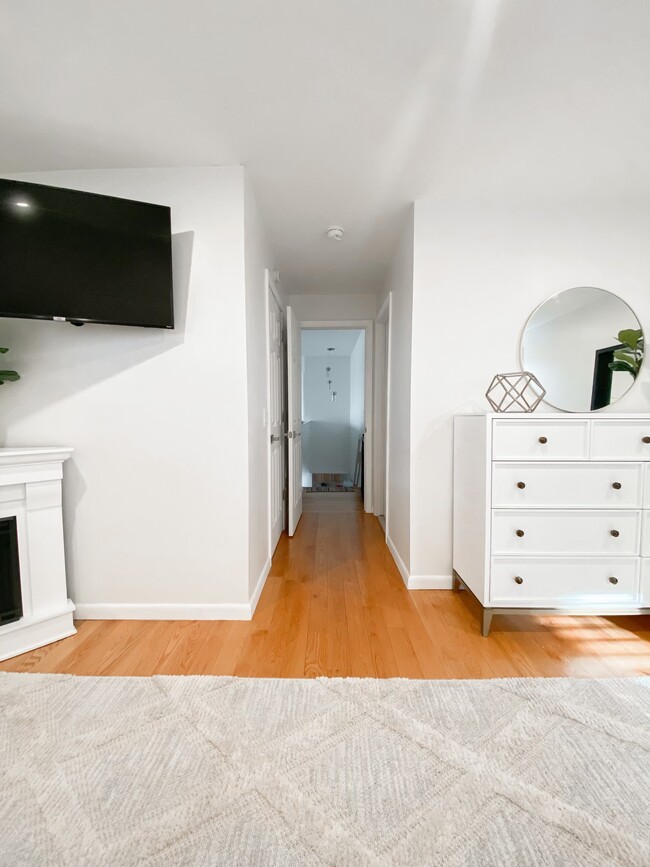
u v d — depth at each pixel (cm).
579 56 128
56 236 165
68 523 191
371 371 396
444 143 170
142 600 192
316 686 138
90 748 111
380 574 247
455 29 119
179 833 88
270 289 261
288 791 98
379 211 227
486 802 95
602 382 214
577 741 114
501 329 216
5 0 109
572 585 174
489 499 173
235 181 184
